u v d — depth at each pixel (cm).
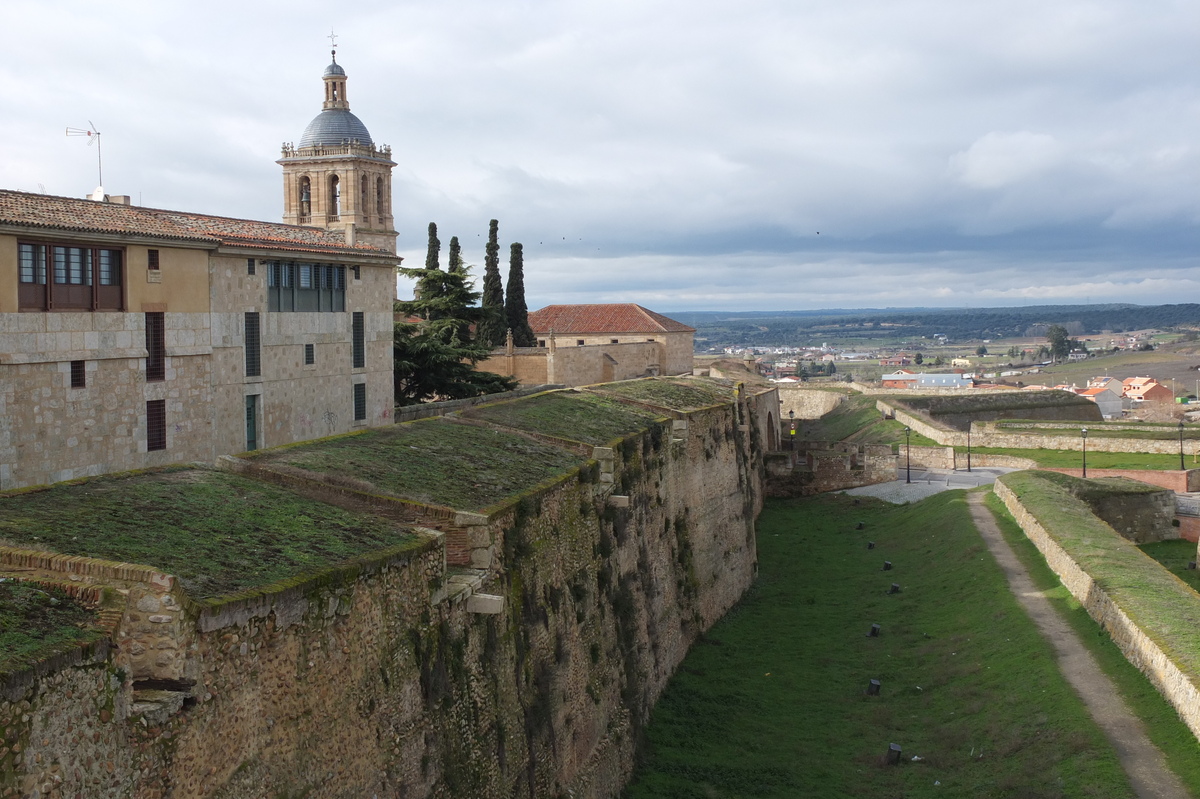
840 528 6975
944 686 3672
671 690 3838
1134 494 6216
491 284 10375
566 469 3097
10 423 2998
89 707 1259
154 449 3572
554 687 2734
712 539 4862
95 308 3312
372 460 2577
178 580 1407
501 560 2478
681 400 5106
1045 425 9544
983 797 2762
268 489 2136
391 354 5219
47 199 3400
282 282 4312
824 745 3378
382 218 10231
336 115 10025
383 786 1880
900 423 10650
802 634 4588
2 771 1117
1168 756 2659
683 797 3047
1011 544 5178
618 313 12962
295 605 1647
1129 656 3275
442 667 2125
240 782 1509
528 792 2500
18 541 1522
